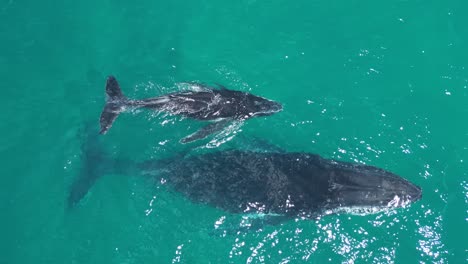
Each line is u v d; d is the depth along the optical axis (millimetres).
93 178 17156
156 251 15727
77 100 19172
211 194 16375
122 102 18266
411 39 21156
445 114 19031
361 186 15688
